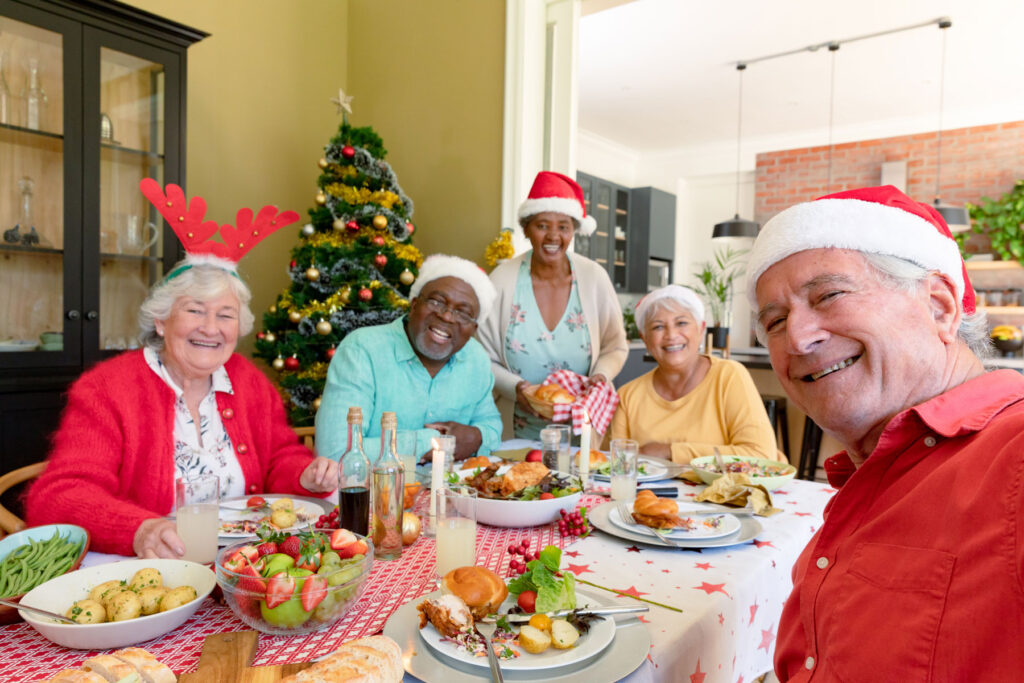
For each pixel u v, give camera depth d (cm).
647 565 106
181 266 145
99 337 268
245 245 151
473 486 133
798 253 73
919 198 650
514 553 96
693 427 196
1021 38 466
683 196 809
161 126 281
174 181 286
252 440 155
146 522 104
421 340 176
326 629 82
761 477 151
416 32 365
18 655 74
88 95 259
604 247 708
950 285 70
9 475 144
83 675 59
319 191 320
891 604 59
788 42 483
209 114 341
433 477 122
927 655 55
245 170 358
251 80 358
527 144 321
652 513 120
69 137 256
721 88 578
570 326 249
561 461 159
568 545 116
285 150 376
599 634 76
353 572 82
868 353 69
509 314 245
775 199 726
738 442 187
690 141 750
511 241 315
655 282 768
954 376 70
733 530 119
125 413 132
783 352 75
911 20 445
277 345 309
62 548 98
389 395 181
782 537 121
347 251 303
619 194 732
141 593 80
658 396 206
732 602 96
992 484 54
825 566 71
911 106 616
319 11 388
